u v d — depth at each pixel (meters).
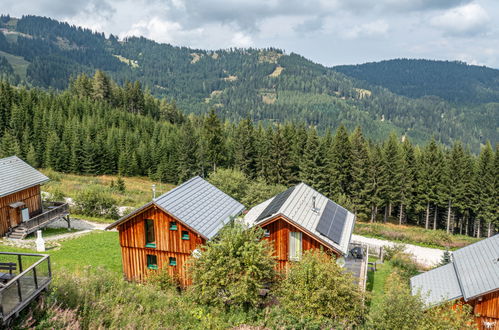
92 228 40.44
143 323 14.47
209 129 86.25
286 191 31.02
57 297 13.93
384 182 70.31
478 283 22.92
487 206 65.44
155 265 23.30
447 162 72.38
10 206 33.12
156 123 119.31
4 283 13.20
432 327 16.19
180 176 84.81
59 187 57.69
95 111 109.25
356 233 51.47
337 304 17.34
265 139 84.75
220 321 16.59
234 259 17.78
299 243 23.67
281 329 16.03
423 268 36.12
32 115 92.94
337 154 72.81
